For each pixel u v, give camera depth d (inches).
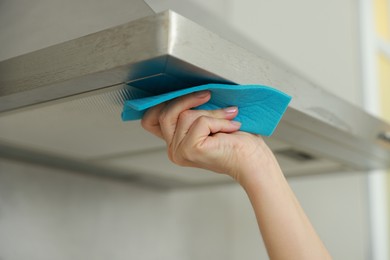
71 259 41.5
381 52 65.5
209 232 56.6
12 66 21.4
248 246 60.3
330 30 66.0
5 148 34.4
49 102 22.5
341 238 59.2
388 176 61.8
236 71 19.8
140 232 48.3
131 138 29.5
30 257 38.5
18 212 38.3
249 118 22.4
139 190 49.3
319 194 61.0
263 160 22.2
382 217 59.0
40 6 25.2
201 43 17.9
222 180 46.5
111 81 19.4
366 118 31.4
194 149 20.8
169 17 16.6
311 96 25.5
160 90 20.4
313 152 34.3
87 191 44.0
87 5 23.2
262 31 62.7
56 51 19.9
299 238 21.1
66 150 34.3
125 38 17.5
